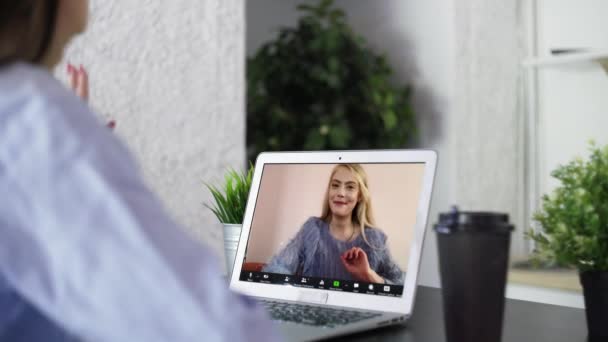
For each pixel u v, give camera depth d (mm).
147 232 464
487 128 3074
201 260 484
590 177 876
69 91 522
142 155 2090
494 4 3098
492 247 725
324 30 3250
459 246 729
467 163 3047
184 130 2172
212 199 2215
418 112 3285
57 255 462
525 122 3162
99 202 464
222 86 2256
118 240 460
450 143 3117
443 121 3160
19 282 474
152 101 2113
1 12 578
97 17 2014
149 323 459
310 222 1134
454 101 3029
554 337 888
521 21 3170
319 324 910
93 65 2012
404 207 1052
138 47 2090
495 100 3098
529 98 3150
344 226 1097
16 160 469
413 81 3309
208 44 2225
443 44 3156
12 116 478
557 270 2023
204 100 2217
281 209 1172
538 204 3109
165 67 2139
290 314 981
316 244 1110
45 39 611
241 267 1173
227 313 465
